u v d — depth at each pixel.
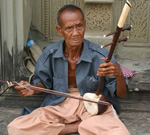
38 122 2.18
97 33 3.88
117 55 4.08
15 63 3.13
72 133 2.40
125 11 1.63
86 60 2.30
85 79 2.36
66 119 2.34
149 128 2.63
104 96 2.27
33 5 3.81
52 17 3.92
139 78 3.09
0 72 3.14
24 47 3.33
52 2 3.88
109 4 3.80
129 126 2.67
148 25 4.02
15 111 3.01
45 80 2.44
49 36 3.96
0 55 3.12
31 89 2.29
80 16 2.16
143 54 4.07
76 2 3.93
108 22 3.87
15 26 3.10
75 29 2.14
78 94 2.41
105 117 2.19
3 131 2.55
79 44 2.19
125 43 4.06
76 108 2.35
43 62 2.42
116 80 2.27
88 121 2.16
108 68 1.95
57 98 2.44
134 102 3.02
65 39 2.22
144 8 3.98
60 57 2.36
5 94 3.11
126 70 3.15
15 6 3.06
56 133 2.23
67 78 2.39
